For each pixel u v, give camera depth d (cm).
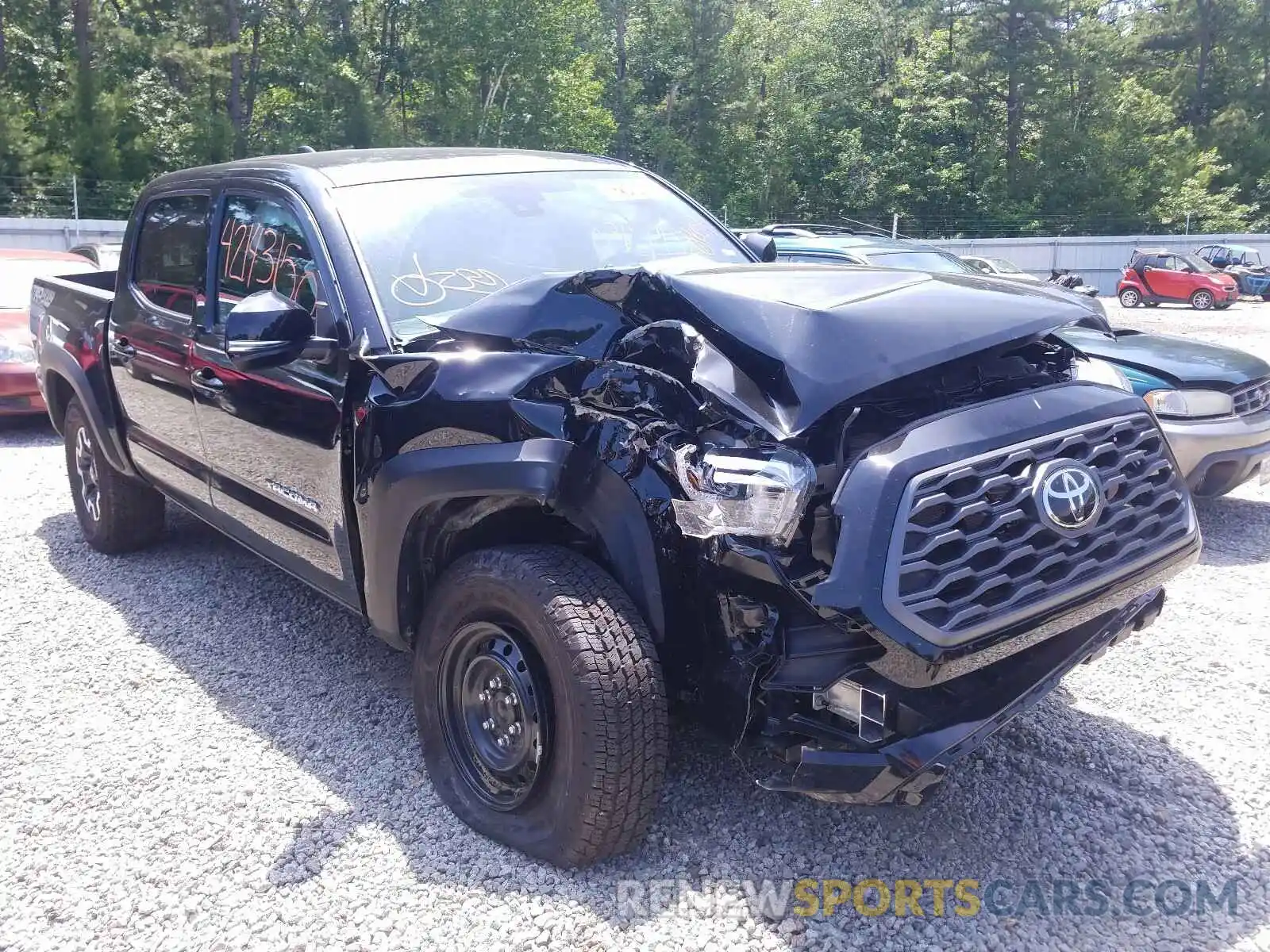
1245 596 524
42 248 2859
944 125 5009
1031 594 270
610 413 292
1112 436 293
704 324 293
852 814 331
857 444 284
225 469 434
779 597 272
